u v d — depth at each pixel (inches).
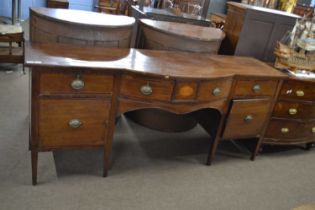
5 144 76.7
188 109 69.6
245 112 79.1
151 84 64.0
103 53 67.8
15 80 113.0
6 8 178.5
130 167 77.5
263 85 78.1
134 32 91.4
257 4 144.2
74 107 60.9
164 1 165.0
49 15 71.2
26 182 66.1
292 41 88.1
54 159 75.0
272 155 95.5
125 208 64.0
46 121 60.2
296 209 44.0
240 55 95.2
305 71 87.9
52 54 60.7
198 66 72.7
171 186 73.4
